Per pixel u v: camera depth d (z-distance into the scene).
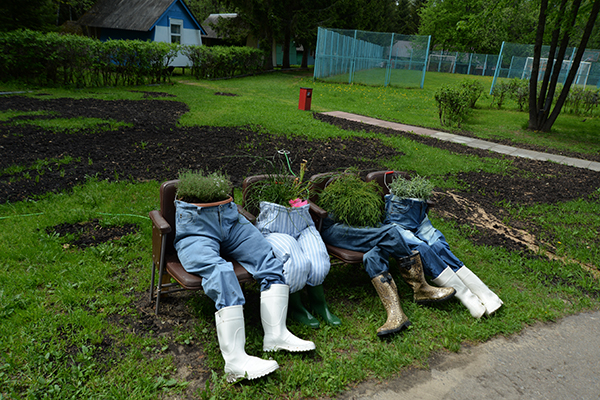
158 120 9.85
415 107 16.25
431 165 8.09
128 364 2.53
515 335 3.22
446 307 3.45
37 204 4.65
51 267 3.45
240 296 2.57
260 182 3.53
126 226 4.41
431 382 2.64
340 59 23.55
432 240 3.67
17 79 13.79
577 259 4.60
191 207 2.84
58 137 7.55
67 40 13.91
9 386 2.29
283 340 2.70
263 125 10.18
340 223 3.57
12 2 19.47
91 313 2.97
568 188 7.41
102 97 12.81
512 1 13.83
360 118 13.01
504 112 17.20
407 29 61.78
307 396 2.45
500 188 7.09
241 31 27.08
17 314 2.83
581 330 3.36
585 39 12.39
